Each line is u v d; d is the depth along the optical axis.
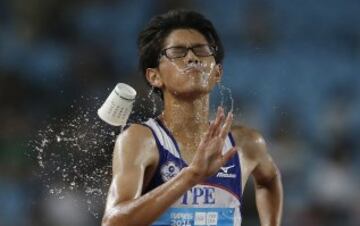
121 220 8.02
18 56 29.84
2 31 31.06
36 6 31.42
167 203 7.86
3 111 27.12
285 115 26.70
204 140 7.83
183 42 9.12
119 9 31.84
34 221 22.28
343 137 26.70
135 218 7.95
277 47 30.42
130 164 8.73
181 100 9.17
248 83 28.70
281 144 25.48
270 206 10.13
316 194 24.36
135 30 31.11
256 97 28.16
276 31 30.98
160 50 9.29
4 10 31.62
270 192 10.16
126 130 9.10
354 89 29.20
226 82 28.66
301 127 26.66
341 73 29.75
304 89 28.86
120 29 31.17
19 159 25.03
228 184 9.13
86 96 28.03
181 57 9.11
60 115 27.30
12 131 25.98
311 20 31.62
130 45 30.58
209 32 9.51
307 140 26.39
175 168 8.94
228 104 20.55
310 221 23.66
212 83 9.30
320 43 30.97
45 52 30.17
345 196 24.44
